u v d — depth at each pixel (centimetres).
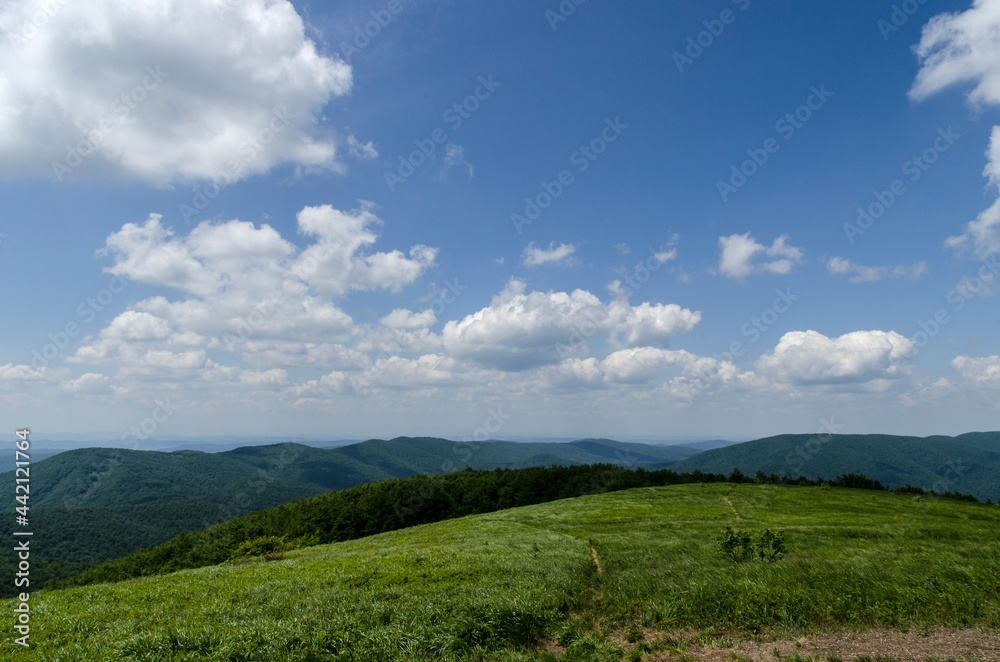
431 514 9625
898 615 1299
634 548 2853
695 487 7156
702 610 1458
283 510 9800
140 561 7762
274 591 2025
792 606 1384
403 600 1733
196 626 1519
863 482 7825
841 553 2230
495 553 2878
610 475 9925
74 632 1570
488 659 1284
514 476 10306
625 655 1267
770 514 4900
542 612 1534
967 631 1191
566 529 4303
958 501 6203
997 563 1717
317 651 1303
